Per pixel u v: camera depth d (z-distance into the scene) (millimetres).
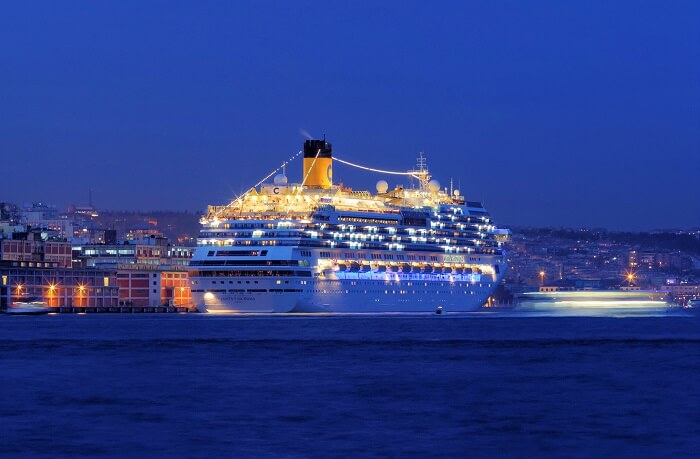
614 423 198250
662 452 173125
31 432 189625
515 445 178250
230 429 192000
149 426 195125
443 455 170500
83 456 170500
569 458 169125
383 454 171000
